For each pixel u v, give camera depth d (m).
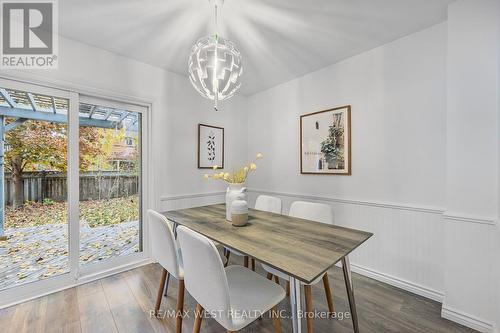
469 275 1.62
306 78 2.95
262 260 1.08
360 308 1.83
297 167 3.07
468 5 1.62
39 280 1.99
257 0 1.62
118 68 2.42
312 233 1.50
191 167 3.07
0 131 1.87
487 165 1.57
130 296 1.99
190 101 3.06
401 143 2.14
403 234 2.13
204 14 1.78
